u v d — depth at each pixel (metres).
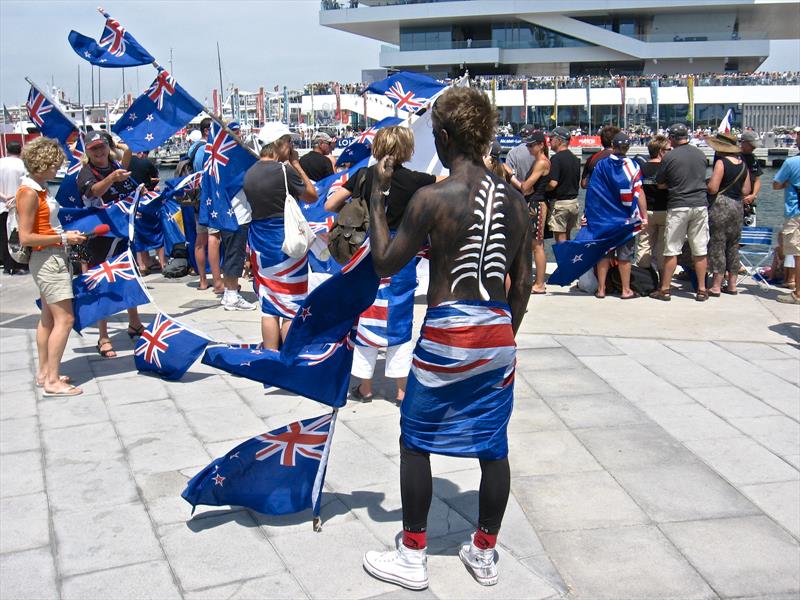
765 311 8.05
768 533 3.79
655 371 6.16
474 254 2.96
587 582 3.39
